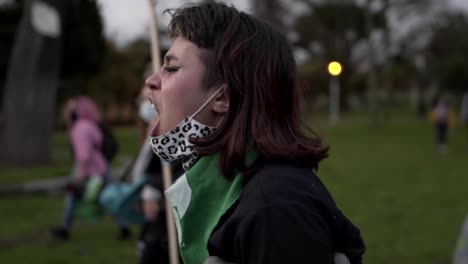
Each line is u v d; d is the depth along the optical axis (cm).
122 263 524
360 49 3666
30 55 1238
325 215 112
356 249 119
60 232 606
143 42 2005
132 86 2581
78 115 603
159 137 128
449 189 966
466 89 4353
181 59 126
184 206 123
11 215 737
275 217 106
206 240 120
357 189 964
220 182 121
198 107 126
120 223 608
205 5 131
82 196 570
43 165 1241
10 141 1236
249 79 122
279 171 114
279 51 126
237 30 125
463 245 313
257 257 106
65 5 1252
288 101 126
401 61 4212
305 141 124
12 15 1956
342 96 4409
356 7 3491
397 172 1212
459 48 4188
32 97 1241
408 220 708
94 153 585
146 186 304
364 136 2386
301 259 104
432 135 2425
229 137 121
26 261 524
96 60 2092
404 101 5797
